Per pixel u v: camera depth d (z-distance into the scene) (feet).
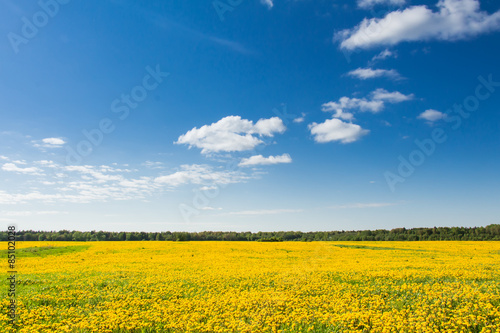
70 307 47.50
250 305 45.52
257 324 37.60
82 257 118.11
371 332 34.99
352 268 82.94
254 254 130.21
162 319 41.29
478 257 113.80
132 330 37.99
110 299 51.96
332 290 56.59
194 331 37.24
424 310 40.98
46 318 41.75
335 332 35.94
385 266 86.17
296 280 64.90
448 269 79.25
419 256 118.52
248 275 72.38
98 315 42.22
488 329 33.53
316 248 156.25
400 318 37.09
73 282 65.98
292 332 36.27
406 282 63.16
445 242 207.92
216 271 80.59
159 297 53.78
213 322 39.24
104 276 73.97
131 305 48.42
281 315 40.65
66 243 192.54
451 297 46.06
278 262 101.76
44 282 66.18
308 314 41.57
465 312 39.58
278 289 57.47
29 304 48.73
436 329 34.09
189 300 51.13
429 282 62.13
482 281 62.59
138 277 72.28
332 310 43.96
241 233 349.82
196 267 89.45
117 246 164.35
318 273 74.33
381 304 45.68
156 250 146.00
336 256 119.14
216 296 52.49
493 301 44.21
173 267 89.61
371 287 58.59
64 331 36.81
